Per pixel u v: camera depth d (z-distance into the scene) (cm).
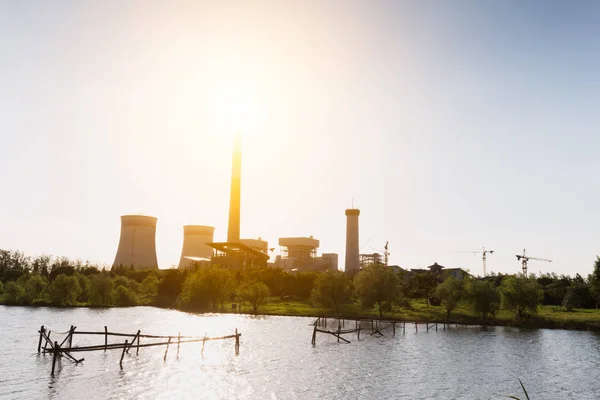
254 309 13238
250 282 15812
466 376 5144
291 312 13038
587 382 4975
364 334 8888
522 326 10400
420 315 11875
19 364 5125
